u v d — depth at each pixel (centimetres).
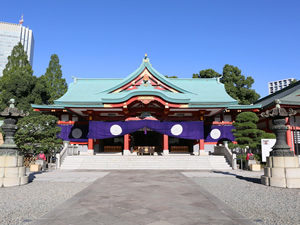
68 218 680
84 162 2314
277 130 1323
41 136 2253
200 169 2177
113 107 2550
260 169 2095
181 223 635
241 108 2827
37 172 1906
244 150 2558
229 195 1012
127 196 971
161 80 2792
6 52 17650
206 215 710
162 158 2358
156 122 2716
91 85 3278
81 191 1077
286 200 917
